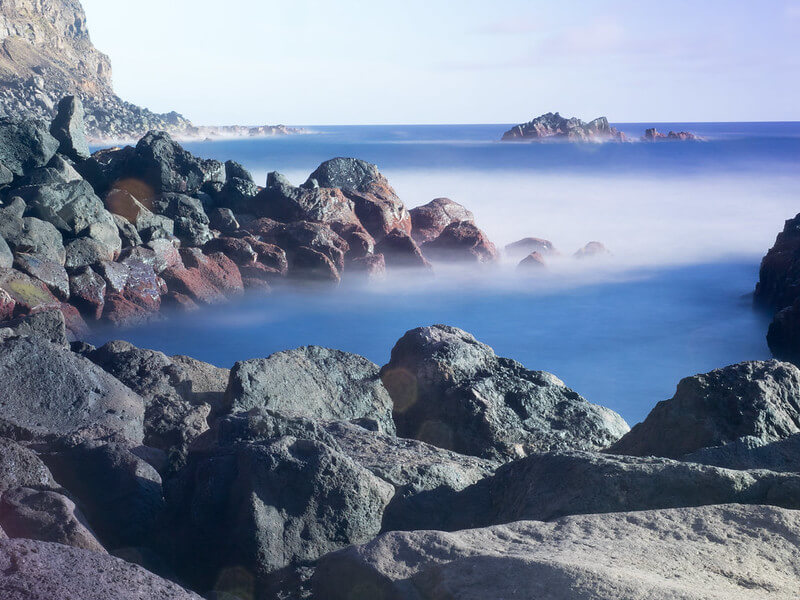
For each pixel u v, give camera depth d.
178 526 5.67
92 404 8.00
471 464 7.08
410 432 9.99
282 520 5.32
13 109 145.88
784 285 23.53
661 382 18.50
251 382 8.66
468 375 10.14
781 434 6.87
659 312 25.33
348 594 3.99
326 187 31.52
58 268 19.28
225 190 28.64
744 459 5.80
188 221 25.19
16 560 3.40
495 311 25.00
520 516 5.02
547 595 3.30
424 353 10.20
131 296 20.84
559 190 79.44
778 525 4.14
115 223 22.83
